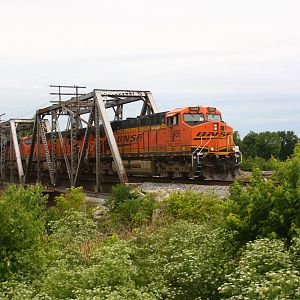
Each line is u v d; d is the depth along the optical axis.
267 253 7.29
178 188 20.33
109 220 18.55
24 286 8.00
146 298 7.14
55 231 15.53
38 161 39.06
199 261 8.74
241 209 9.91
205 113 25.88
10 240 9.89
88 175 36.62
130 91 29.06
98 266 8.49
